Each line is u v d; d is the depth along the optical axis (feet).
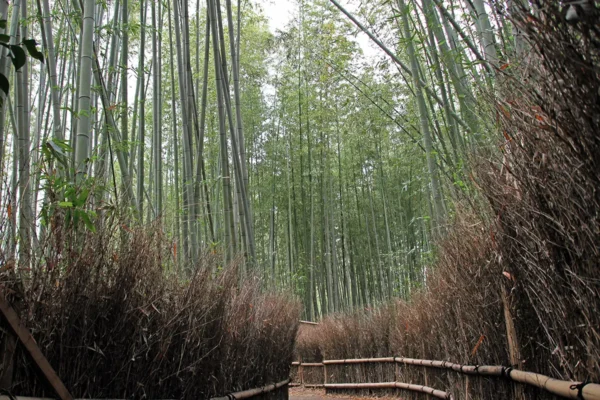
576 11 4.60
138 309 8.38
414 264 38.32
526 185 6.88
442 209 17.70
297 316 22.61
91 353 7.63
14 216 7.14
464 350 11.50
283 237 51.19
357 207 45.65
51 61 16.76
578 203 5.73
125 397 7.93
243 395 12.53
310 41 31.48
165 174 33.83
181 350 9.37
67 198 7.64
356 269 49.29
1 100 6.16
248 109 41.01
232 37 22.75
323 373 31.71
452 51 14.83
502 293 8.79
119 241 8.72
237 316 13.05
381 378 23.59
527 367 8.32
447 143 21.49
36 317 7.13
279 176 45.83
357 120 31.19
